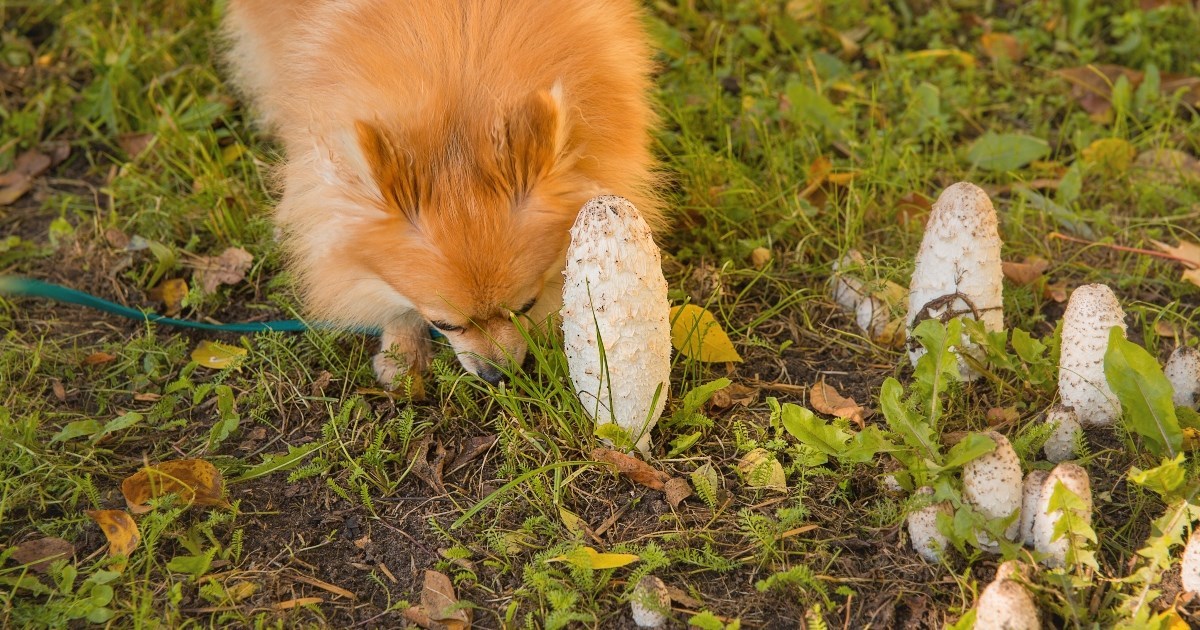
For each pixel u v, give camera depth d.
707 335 1.20
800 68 1.44
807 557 1.09
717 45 1.47
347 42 1.19
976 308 1.15
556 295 1.21
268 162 1.37
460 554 1.10
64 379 1.23
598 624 1.07
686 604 1.08
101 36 1.47
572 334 1.12
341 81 1.17
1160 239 1.30
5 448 1.16
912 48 1.52
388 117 1.14
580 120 1.17
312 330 1.24
